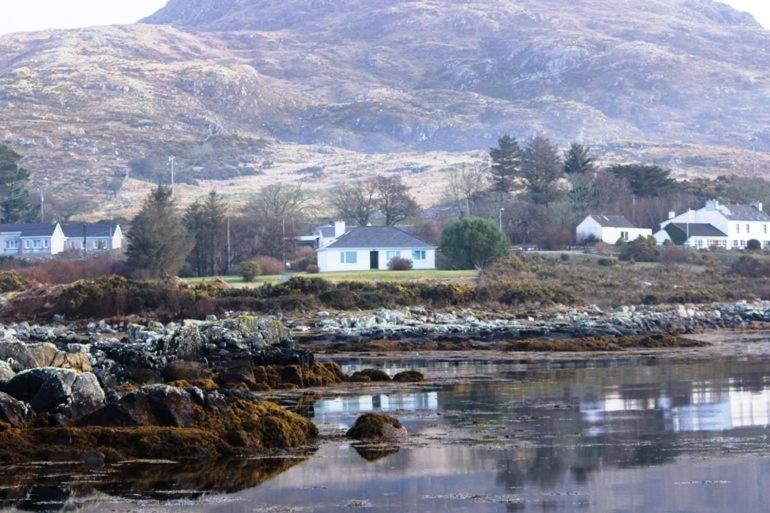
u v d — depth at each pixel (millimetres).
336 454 41219
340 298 130625
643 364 79062
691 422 47438
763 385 61812
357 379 69250
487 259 172125
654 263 189375
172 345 67812
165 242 162875
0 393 41969
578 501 33062
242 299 127438
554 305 138125
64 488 35500
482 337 102000
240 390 47812
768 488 34156
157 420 42375
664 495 33531
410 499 33812
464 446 42656
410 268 176000
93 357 64750
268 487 35625
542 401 56344
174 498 34219
